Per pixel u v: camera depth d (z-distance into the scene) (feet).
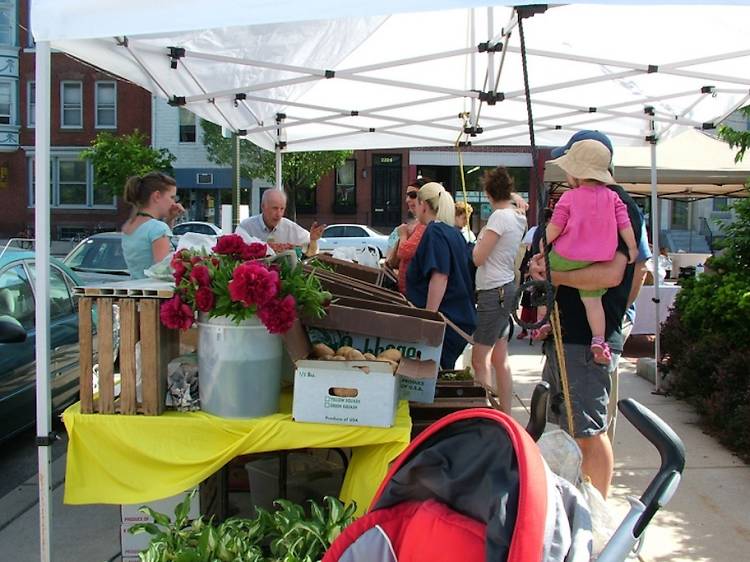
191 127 95.55
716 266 21.90
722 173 30.86
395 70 20.04
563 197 10.84
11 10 95.91
